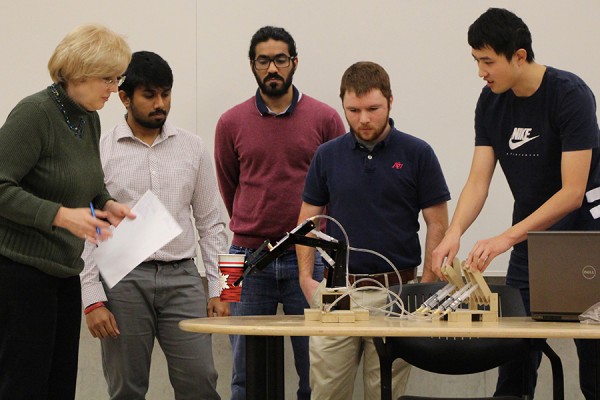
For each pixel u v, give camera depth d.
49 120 2.55
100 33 2.61
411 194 3.32
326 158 3.38
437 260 2.87
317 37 4.21
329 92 4.21
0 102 4.30
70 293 2.66
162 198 3.38
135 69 3.30
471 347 2.91
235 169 3.92
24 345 2.50
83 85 2.60
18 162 2.49
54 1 4.30
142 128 3.41
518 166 3.20
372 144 3.32
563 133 3.04
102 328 3.26
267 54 3.74
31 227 2.51
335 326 2.25
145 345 3.36
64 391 2.66
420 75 4.20
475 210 3.23
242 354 3.82
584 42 4.16
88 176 2.66
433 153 3.34
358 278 3.27
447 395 4.41
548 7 4.16
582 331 2.12
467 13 4.19
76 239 2.62
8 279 2.50
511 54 2.97
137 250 2.53
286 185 3.76
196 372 3.36
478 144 3.31
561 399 2.80
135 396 3.36
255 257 2.64
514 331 2.13
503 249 2.72
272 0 4.22
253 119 3.82
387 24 4.20
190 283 3.41
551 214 2.91
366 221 3.29
